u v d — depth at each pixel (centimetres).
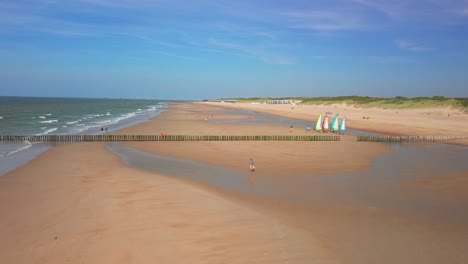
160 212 1652
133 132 5325
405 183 2316
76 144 4106
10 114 9806
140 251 1247
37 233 1402
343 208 1784
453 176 2536
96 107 16200
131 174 2481
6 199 1842
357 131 5838
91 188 2059
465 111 9862
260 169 2739
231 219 1584
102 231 1419
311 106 17075
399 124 6856
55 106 15938
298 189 2144
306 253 1258
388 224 1570
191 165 2884
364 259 1227
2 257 1204
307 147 3934
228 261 1184
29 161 2981
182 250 1259
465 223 1598
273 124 7244
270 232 1442
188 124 6931
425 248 1328
